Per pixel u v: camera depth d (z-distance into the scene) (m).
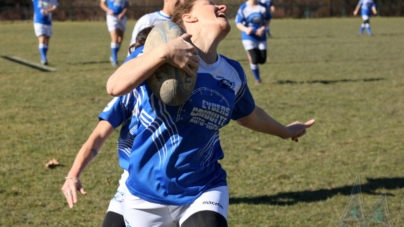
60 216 5.12
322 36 28.64
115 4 15.67
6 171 6.35
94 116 9.31
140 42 3.36
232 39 26.70
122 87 2.63
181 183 3.00
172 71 2.66
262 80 13.42
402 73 14.95
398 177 6.35
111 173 6.37
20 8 41.44
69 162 6.77
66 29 33.44
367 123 9.09
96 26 36.44
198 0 3.03
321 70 15.46
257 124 3.47
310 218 5.14
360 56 19.27
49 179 6.12
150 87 2.76
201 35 2.96
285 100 10.85
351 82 13.25
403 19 45.72
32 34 29.14
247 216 5.18
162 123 2.91
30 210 5.24
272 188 5.94
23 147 7.37
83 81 13.03
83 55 19.23
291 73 14.77
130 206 3.08
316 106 10.33
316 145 7.72
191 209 3.01
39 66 15.89
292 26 37.06
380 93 11.83
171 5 5.26
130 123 3.08
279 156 7.15
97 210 5.29
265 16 12.30
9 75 13.91
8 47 22.02
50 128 8.45
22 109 9.79
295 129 3.64
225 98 2.98
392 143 7.87
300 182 6.15
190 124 2.91
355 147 7.64
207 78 2.92
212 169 3.13
